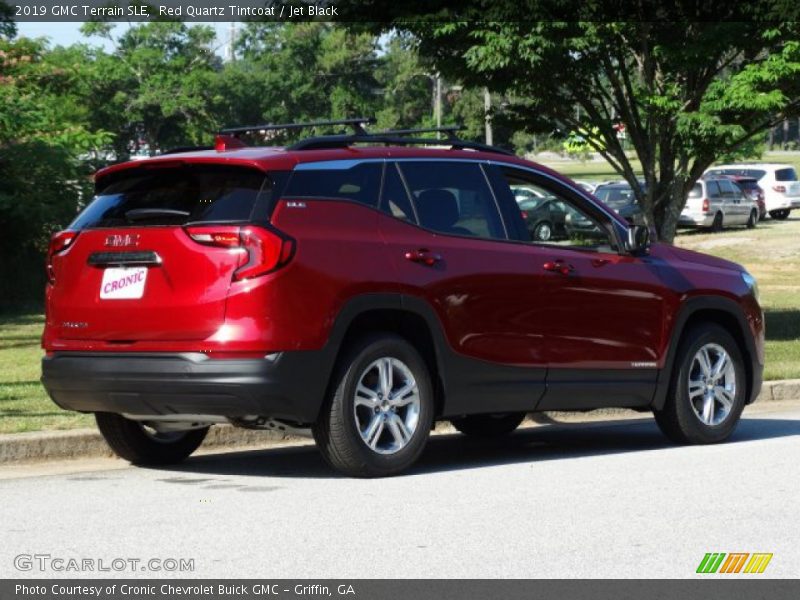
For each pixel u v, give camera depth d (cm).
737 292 1009
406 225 841
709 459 907
